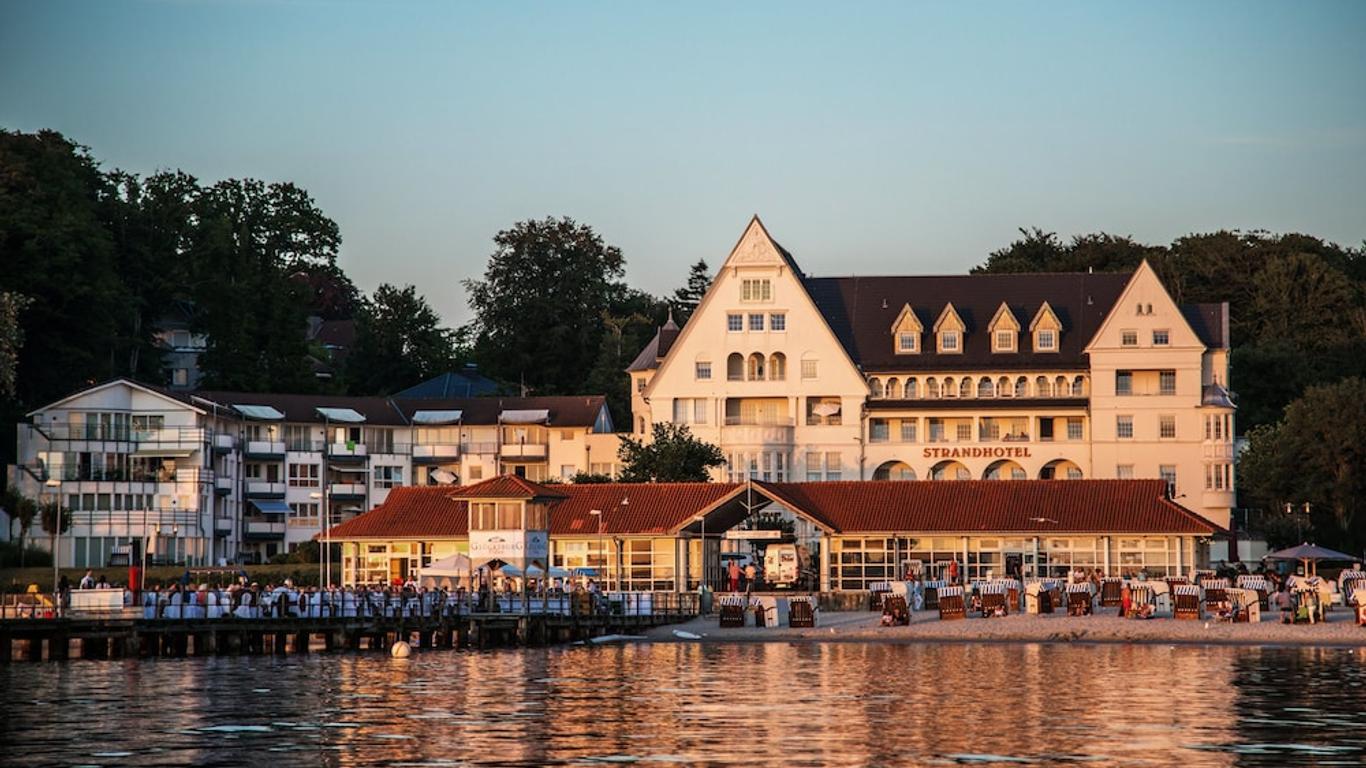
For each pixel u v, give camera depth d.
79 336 169.38
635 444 163.00
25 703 72.69
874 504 136.50
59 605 98.75
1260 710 68.00
